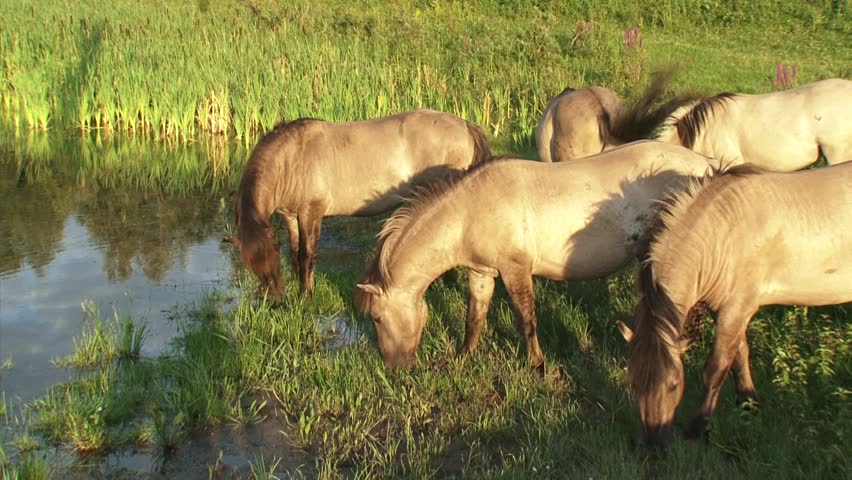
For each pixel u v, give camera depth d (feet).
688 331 17.08
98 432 16.34
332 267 26.91
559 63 51.06
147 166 40.55
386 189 24.03
